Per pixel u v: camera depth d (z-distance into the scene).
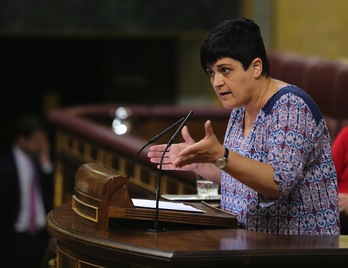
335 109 15.04
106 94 27.22
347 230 11.28
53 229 8.54
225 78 8.30
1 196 19.48
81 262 8.23
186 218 8.34
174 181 12.60
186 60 26.38
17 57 27.31
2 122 27.27
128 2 24.47
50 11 24.28
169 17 24.56
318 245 7.71
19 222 19.56
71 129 17.14
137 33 24.61
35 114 27.42
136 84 26.92
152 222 8.45
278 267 7.51
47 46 27.36
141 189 13.69
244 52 8.23
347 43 22.77
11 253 19.53
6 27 24.20
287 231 8.41
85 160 16.50
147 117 19.30
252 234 8.14
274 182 8.07
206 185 9.98
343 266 7.61
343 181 11.81
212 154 7.90
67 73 27.64
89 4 24.41
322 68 15.48
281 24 23.28
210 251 7.41
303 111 8.23
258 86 8.39
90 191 8.40
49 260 10.97
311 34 23.00
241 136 8.73
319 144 8.38
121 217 8.20
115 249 7.70
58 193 18.05
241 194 8.61
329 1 22.84
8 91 27.38
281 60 16.80
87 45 27.14
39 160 19.75
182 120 8.67
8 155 19.70
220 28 8.32
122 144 14.52
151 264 7.46
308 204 8.40
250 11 23.69
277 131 8.20
